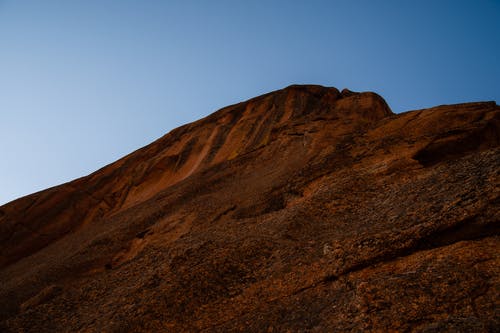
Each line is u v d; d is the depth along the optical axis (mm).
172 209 26172
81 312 14711
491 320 7863
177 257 15031
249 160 31453
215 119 45719
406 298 9172
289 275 12539
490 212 10500
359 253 11367
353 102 37344
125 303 13711
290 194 20578
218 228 19047
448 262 9703
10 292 19562
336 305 10133
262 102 45375
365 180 17703
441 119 21938
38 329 14414
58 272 21391
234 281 13367
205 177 31016
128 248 22844
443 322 8273
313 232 15406
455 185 12844
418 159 19438
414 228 11133
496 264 9172
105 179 40656
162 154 42469
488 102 23281
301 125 32188
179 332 11773
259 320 11102
